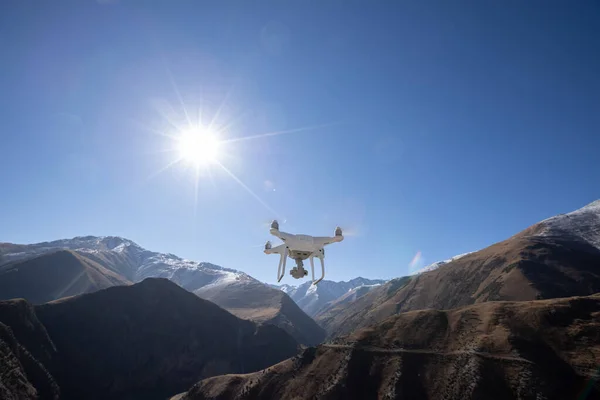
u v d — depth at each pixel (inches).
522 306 3457.2
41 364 4375.0
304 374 3661.4
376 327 4042.8
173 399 4190.5
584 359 2672.2
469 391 2620.6
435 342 3415.4
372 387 3179.1
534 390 2460.6
